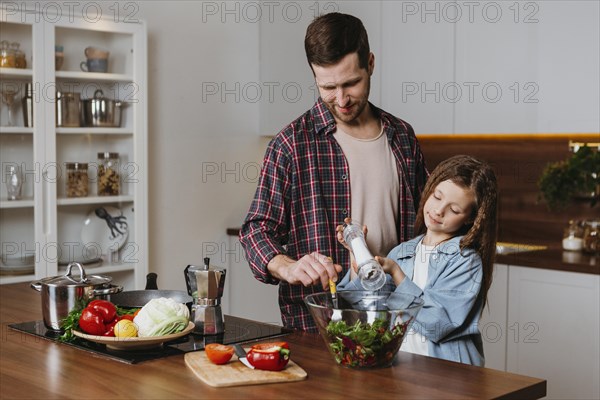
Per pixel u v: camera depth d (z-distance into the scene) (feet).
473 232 6.56
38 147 11.62
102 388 5.13
